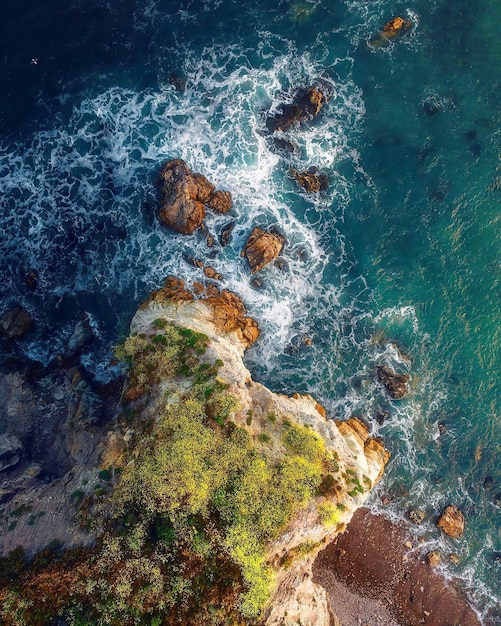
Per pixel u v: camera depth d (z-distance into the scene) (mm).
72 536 26781
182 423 28625
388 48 41531
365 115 40781
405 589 36469
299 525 27375
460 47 41562
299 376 38125
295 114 39906
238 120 39688
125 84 40031
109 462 29375
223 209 38062
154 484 26984
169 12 41250
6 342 36531
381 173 40406
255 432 29609
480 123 40812
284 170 39562
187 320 33875
